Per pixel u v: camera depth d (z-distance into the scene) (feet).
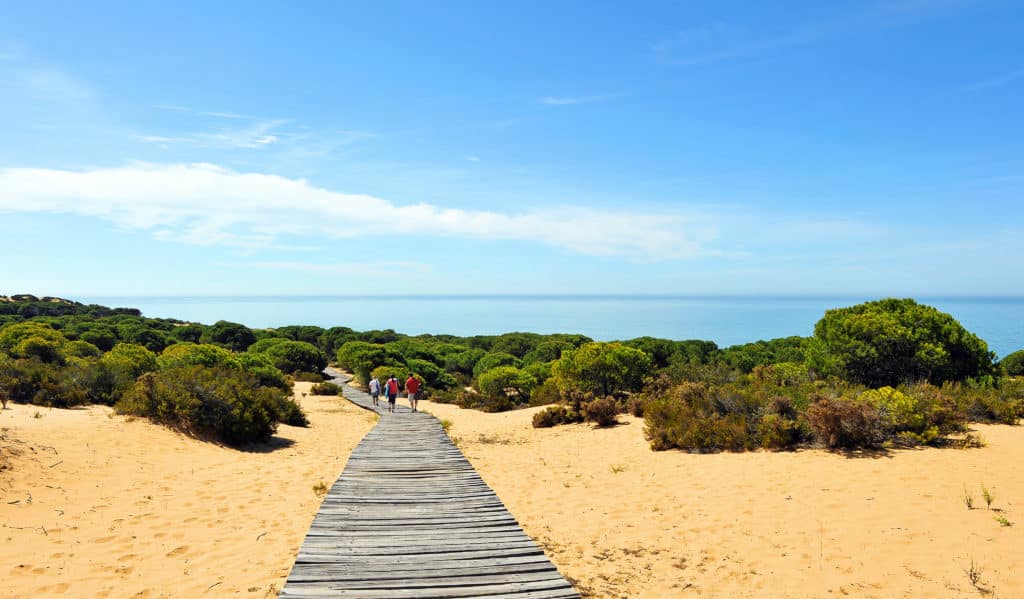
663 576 19.80
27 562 19.72
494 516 25.68
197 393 45.29
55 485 27.25
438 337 262.06
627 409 61.21
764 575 19.47
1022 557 19.02
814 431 37.88
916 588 17.61
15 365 50.52
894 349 62.59
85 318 190.80
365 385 136.56
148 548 21.94
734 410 43.37
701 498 28.99
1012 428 41.81
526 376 103.09
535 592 17.78
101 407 49.85
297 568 19.43
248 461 39.40
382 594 17.52
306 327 234.99
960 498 25.40
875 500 26.03
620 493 31.27
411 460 39.60
